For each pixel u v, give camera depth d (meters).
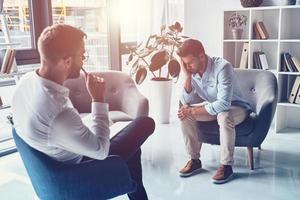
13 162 2.95
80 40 1.38
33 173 1.47
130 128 1.75
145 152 3.13
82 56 1.41
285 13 3.59
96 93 1.50
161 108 4.04
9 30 3.58
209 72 2.60
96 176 1.47
